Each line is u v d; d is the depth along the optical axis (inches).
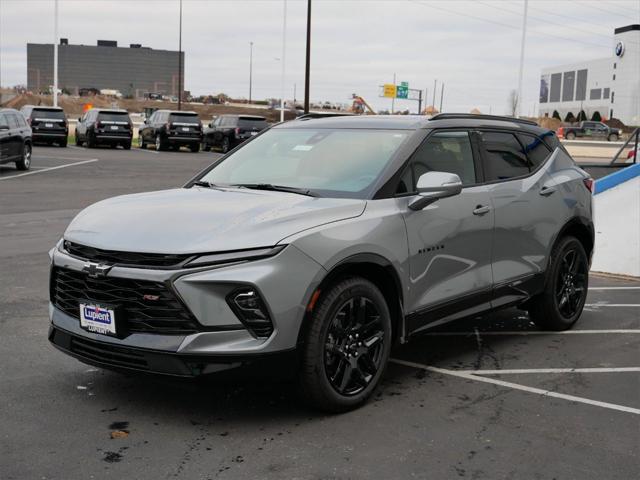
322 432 157.5
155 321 150.9
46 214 491.8
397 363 210.7
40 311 253.8
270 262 150.9
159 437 153.3
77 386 182.7
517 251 220.8
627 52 5605.3
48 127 1302.9
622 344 235.3
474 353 222.1
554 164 244.2
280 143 213.8
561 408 175.9
